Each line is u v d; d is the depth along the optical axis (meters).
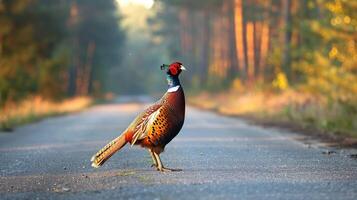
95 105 102.56
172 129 15.60
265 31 83.19
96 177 15.91
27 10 74.88
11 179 16.23
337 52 37.19
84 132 34.28
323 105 35.66
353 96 33.06
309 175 15.52
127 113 61.00
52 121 48.16
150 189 13.42
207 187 13.51
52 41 81.19
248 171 16.36
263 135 29.48
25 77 65.31
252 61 84.44
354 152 21.41
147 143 15.90
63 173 17.12
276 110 43.72
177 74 15.62
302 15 55.47
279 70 55.56
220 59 119.44
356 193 12.75
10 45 69.12
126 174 16.14
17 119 44.75
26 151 23.86
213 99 81.69
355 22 36.06
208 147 23.62
